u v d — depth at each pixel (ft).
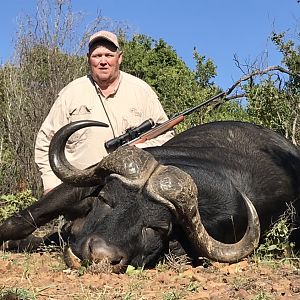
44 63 19.01
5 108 17.92
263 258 9.06
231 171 9.59
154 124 11.04
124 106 11.53
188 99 17.83
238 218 8.99
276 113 15.37
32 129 17.12
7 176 16.33
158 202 8.14
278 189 9.92
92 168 8.80
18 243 10.86
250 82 16.35
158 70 25.34
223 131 10.76
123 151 8.40
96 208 8.52
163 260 8.63
